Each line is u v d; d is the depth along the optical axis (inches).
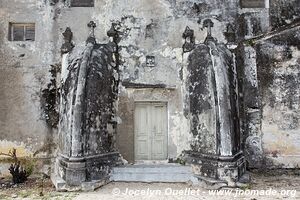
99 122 381.1
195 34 434.0
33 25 438.9
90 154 366.3
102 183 366.6
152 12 436.1
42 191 349.4
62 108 390.3
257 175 410.6
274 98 436.1
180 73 425.1
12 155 412.8
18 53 428.1
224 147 362.0
